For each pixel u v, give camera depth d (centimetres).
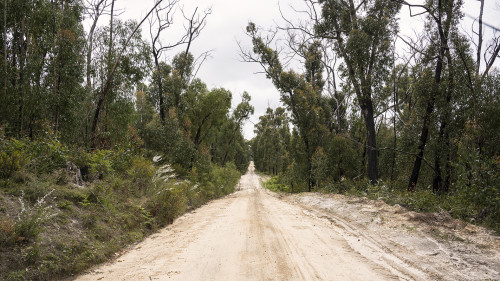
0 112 1152
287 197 2123
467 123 1120
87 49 1662
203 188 2009
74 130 1362
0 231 445
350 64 2067
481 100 1291
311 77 3064
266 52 2822
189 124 2367
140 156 1291
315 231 787
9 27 1417
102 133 1376
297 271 466
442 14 1583
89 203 695
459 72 1498
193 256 557
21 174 643
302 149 2934
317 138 2817
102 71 1510
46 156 780
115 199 849
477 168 880
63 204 637
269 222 929
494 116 1114
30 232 476
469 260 507
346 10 2100
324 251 588
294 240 679
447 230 687
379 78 1983
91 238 595
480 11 1509
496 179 838
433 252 561
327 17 2270
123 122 1648
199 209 1378
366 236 725
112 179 957
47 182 683
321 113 2873
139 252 615
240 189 3722
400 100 2834
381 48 1931
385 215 902
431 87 1642
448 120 1557
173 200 1012
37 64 1362
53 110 1304
